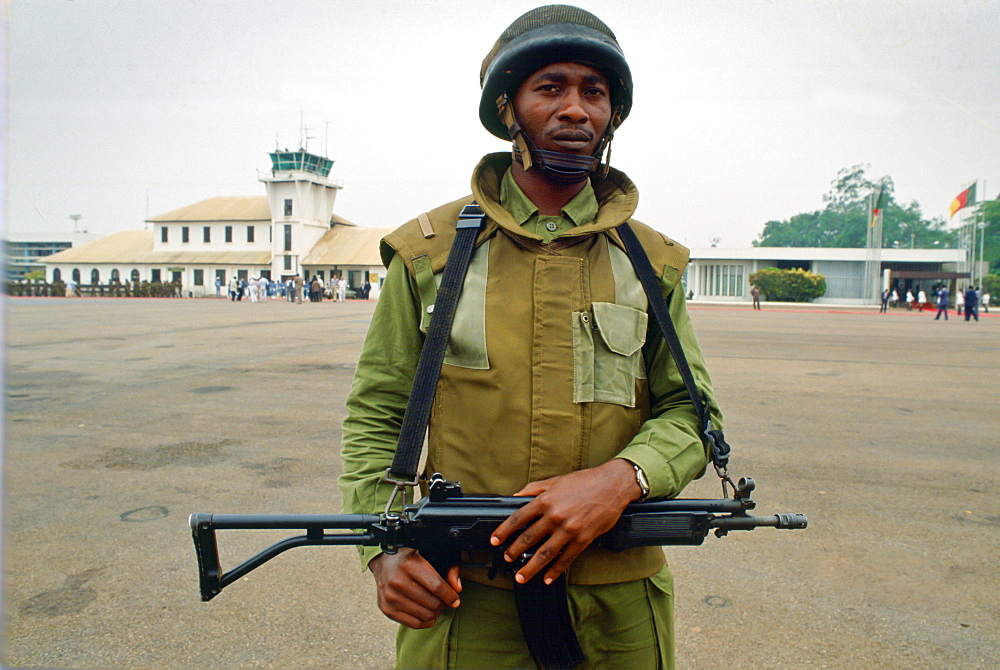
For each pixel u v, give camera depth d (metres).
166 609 2.93
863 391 8.52
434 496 1.19
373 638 2.75
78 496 4.27
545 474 1.26
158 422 6.38
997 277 49.44
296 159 54.72
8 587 3.07
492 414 1.26
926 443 5.84
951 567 3.39
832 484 4.66
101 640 2.69
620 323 1.31
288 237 55.22
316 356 11.48
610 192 1.42
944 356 12.81
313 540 1.20
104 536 3.65
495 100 1.39
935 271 49.00
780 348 14.16
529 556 1.15
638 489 1.20
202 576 1.17
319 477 4.68
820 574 3.32
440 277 1.33
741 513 1.25
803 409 7.29
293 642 2.72
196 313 26.44
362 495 1.31
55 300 43.66
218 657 2.61
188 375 9.25
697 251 51.97
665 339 1.34
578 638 1.29
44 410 6.87
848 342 15.88
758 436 6.04
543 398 1.26
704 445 1.36
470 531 1.17
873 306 46.00
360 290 52.56
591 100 1.32
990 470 5.02
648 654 1.34
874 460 5.27
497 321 1.28
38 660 2.54
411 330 1.38
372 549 1.27
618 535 1.22
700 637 2.77
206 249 59.06
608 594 1.30
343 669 2.54
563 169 1.30
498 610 1.29
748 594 3.13
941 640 2.76
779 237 96.50
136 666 2.53
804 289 48.78
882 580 3.26
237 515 1.18
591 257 1.34
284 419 6.53
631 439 1.35
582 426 1.27
